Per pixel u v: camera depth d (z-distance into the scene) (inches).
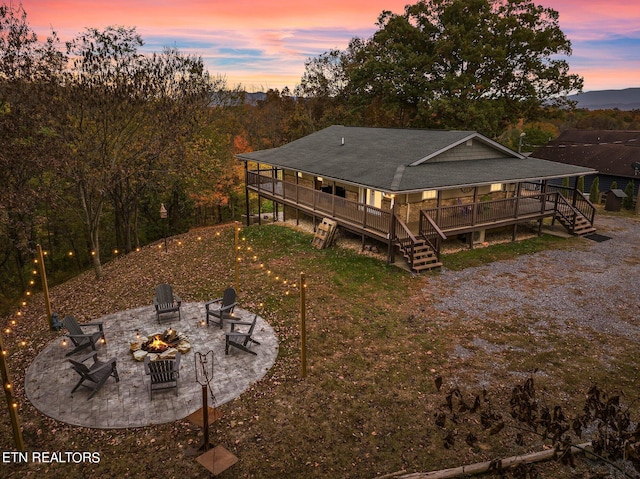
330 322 522.6
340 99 2175.2
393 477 295.1
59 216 1158.3
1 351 306.8
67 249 1279.5
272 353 454.0
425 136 886.4
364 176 726.5
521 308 553.9
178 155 978.1
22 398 387.2
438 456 316.8
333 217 819.4
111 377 413.4
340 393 389.1
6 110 739.4
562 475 295.4
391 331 499.5
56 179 884.0
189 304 583.8
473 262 721.0
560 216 880.3
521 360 437.7
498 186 895.7
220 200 1429.6
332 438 335.9
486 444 327.3
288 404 374.6
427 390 391.9
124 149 869.8
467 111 1306.6
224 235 974.4
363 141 971.3
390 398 381.7
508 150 887.7
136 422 353.7
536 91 1445.6
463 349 459.8
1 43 687.1
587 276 660.7
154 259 837.8
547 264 714.8
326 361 439.2
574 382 400.2
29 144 737.0
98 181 758.5
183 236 1050.7
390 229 684.7
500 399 376.5
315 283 643.5
